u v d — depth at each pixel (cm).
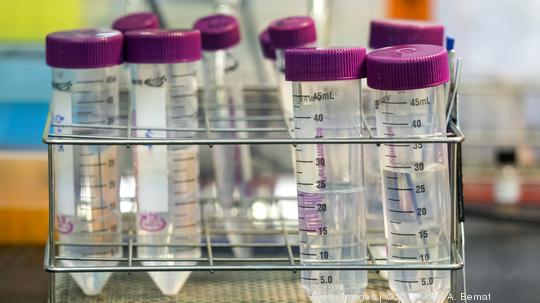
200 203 114
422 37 91
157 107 91
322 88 80
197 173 96
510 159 175
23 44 172
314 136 81
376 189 99
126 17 102
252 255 112
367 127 88
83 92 89
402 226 82
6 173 145
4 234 133
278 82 105
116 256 93
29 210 133
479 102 174
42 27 173
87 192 91
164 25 129
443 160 82
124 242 100
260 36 113
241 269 80
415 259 82
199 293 92
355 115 81
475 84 174
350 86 81
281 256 111
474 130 175
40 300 113
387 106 80
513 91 173
